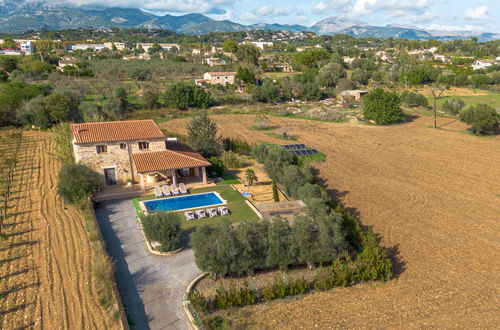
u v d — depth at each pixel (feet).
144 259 80.48
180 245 86.12
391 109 228.84
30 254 80.28
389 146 182.39
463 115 214.07
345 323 62.18
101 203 109.50
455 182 132.36
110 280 68.23
